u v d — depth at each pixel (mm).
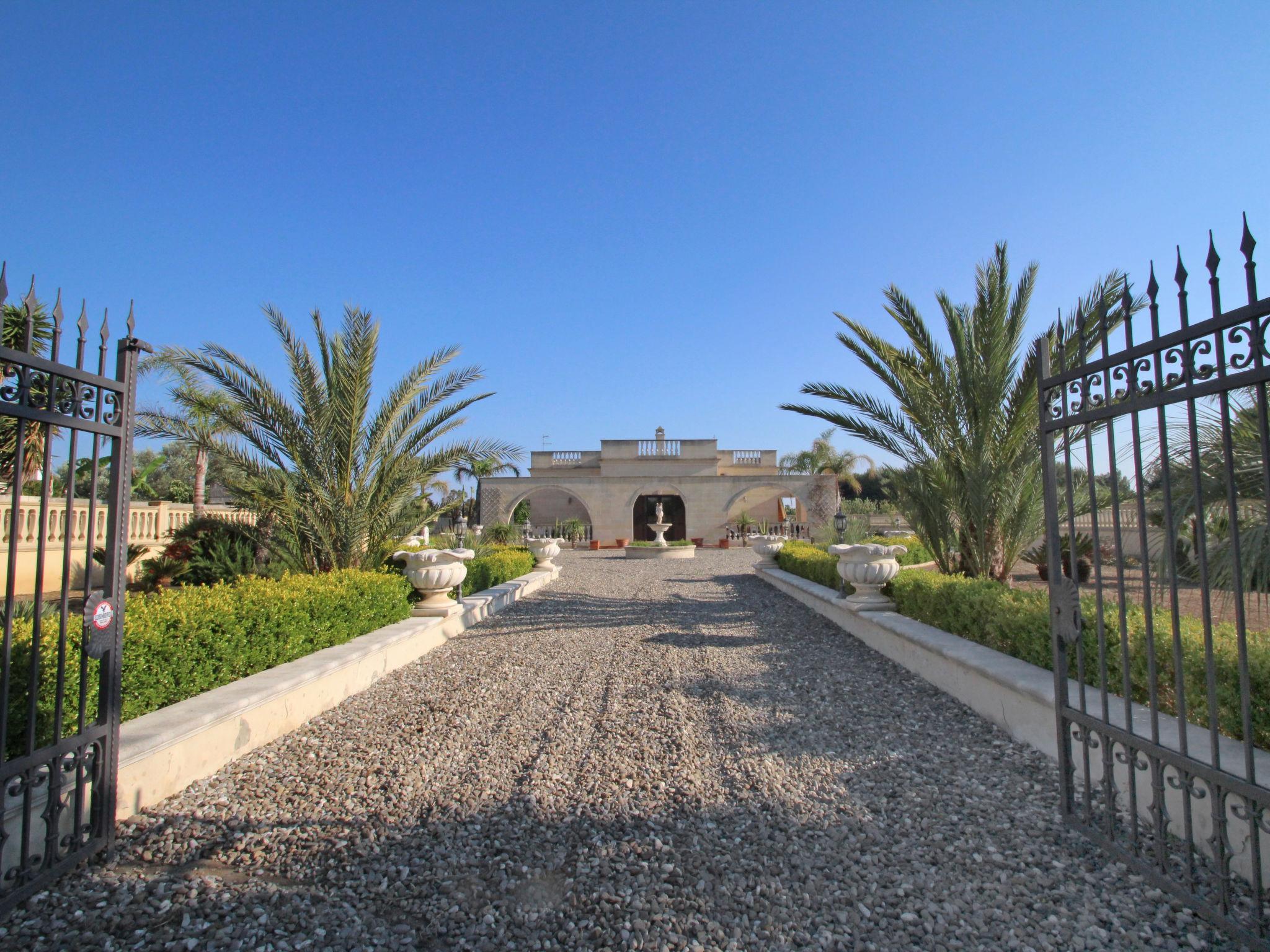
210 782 3947
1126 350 2732
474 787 3889
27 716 2660
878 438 9469
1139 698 3979
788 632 8594
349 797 3756
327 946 2469
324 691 5438
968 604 6008
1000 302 8391
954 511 8828
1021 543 8539
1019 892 2730
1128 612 4730
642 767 4168
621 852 3119
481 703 5629
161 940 2504
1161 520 4320
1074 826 3205
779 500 37750
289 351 9195
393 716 5293
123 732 3713
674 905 2699
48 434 2621
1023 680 4465
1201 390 2402
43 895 2781
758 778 3951
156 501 17094
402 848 3182
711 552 28641
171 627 4367
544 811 3572
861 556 8016
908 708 5242
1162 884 2676
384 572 8719
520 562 14922
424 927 2584
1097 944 2412
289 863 3051
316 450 9172
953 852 3061
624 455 37562
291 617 5539
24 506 12617
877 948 2422
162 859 3080
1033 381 8062
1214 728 2426
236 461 8984
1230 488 2318
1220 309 2340
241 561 11094
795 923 2572
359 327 9469
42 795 2932
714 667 6738
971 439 8672
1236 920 2377
